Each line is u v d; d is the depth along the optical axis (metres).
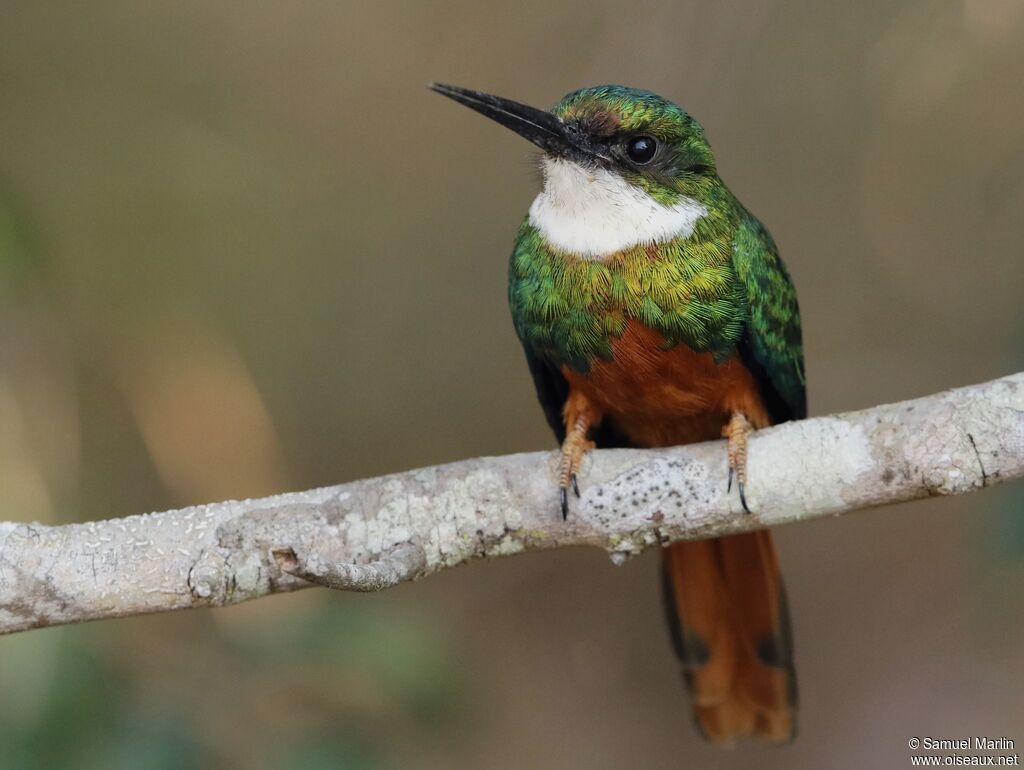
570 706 12.10
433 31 12.36
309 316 12.17
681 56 11.55
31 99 10.01
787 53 11.83
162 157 10.15
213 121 11.27
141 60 10.70
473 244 12.47
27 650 7.65
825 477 6.25
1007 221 11.22
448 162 12.47
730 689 8.01
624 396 7.29
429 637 8.55
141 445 10.87
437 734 8.57
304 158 12.25
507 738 11.87
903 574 12.23
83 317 9.98
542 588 12.47
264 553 6.21
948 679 11.80
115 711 7.82
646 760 11.95
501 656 12.20
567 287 7.11
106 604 6.15
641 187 7.07
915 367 11.67
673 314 7.00
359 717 8.31
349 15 12.30
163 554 6.17
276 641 8.18
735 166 11.90
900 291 11.84
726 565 7.86
